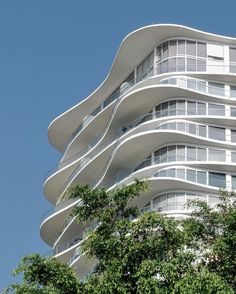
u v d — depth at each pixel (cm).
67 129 9275
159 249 3278
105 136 8031
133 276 3195
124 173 7506
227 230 3309
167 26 7456
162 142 7219
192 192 6944
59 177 8962
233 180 7031
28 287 3241
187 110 7300
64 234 8212
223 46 7625
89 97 8656
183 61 7500
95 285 3225
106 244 3316
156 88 7356
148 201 7075
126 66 8056
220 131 7238
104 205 3519
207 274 3084
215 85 7456
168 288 3131
